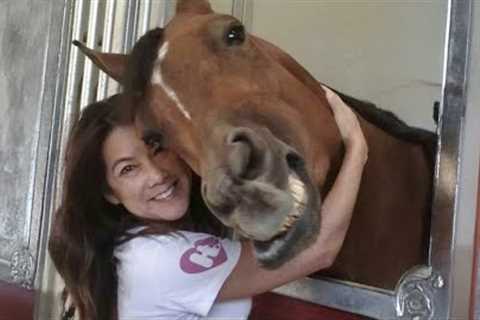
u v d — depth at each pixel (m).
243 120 1.02
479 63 1.20
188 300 1.25
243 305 1.35
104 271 1.33
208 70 1.08
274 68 1.17
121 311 1.31
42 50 2.15
